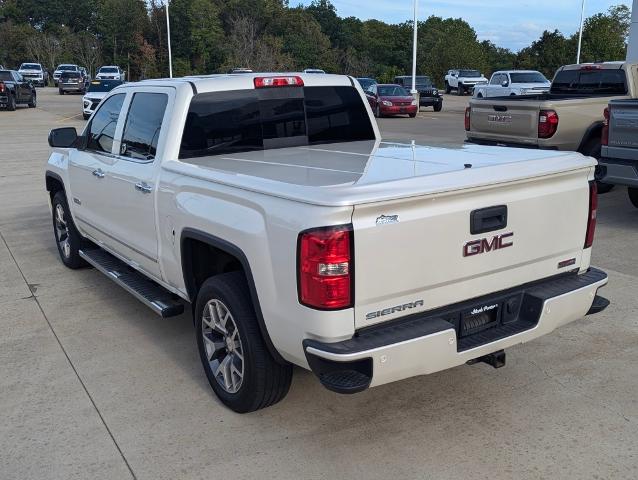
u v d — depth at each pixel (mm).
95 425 3814
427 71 66000
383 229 3057
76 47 75562
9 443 3648
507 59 79750
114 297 6012
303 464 3404
